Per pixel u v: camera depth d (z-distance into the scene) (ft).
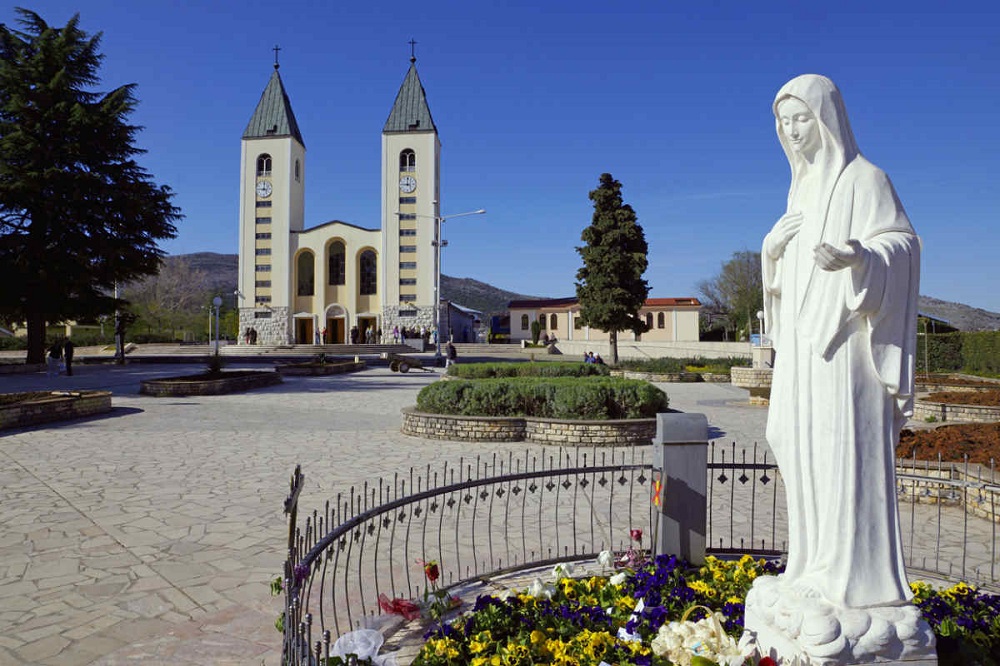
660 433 16.70
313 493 27.14
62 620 14.89
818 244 8.89
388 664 11.13
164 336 201.05
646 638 11.99
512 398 41.88
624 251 130.00
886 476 9.46
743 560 15.58
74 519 22.76
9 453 35.12
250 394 69.97
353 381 89.76
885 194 9.47
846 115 9.85
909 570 18.15
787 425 10.02
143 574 17.72
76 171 107.14
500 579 17.06
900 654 9.20
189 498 25.81
